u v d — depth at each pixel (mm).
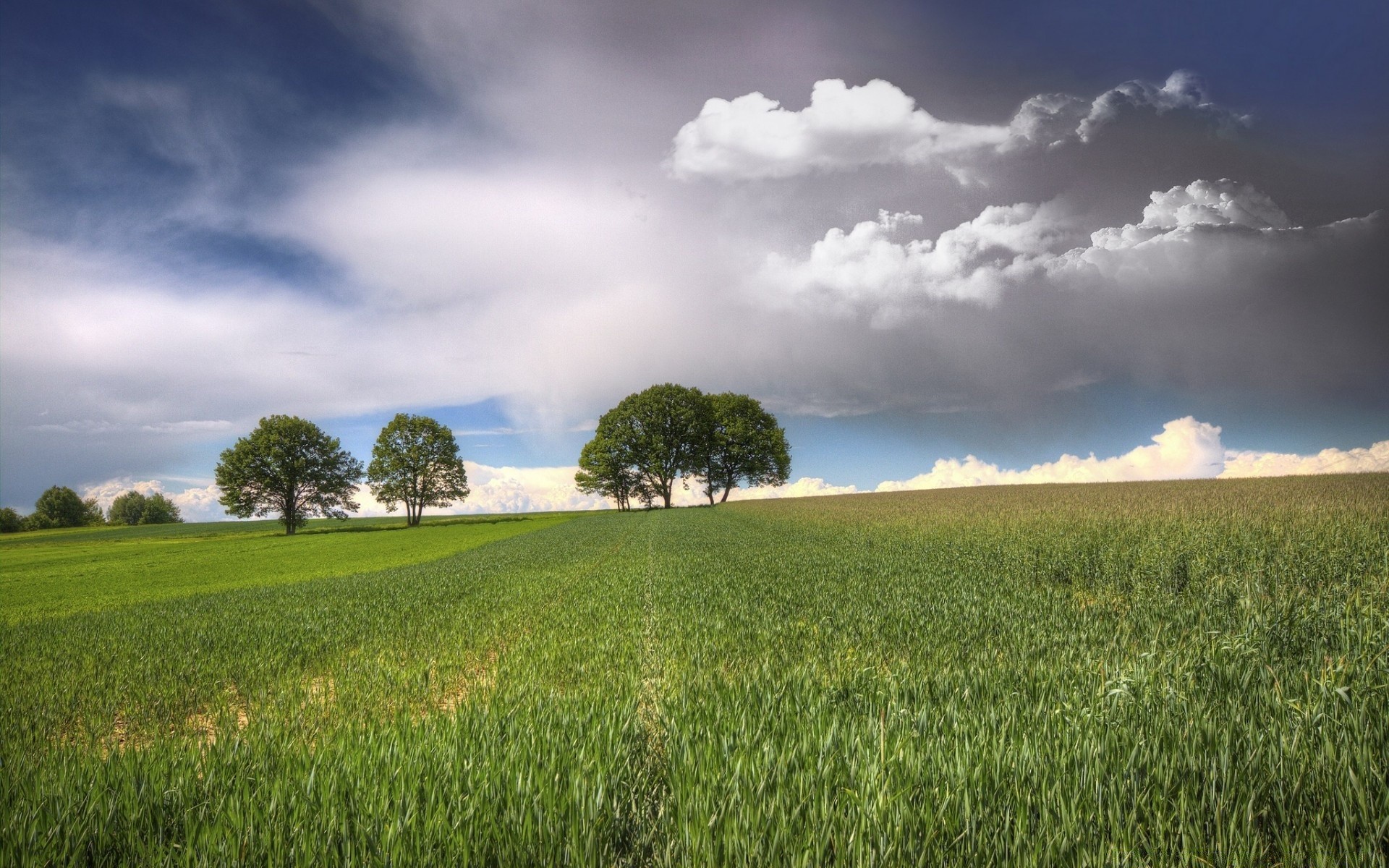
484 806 3000
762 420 90750
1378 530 13070
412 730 4367
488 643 9531
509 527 69875
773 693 4918
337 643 10289
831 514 45719
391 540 55219
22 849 2818
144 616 15227
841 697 4848
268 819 3047
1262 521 16406
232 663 8953
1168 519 19234
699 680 5629
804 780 3080
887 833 2580
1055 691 4555
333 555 40625
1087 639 6734
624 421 86875
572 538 42000
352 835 2877
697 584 14094
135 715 6629
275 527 100875
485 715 4656
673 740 3881
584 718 4438
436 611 13359
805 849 2504
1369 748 2904
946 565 14867
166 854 2840
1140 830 2506
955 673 5375
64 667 9367
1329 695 3654
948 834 2576
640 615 10758
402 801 3102
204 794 3490
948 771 3068
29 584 27641
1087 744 3260
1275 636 5844
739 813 2754
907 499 60750
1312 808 2625
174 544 61812
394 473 88062
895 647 7066
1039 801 2762
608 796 3129
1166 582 9938
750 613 9914
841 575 14117
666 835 2783
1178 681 4383
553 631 9914
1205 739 3270
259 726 4887
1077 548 14117
